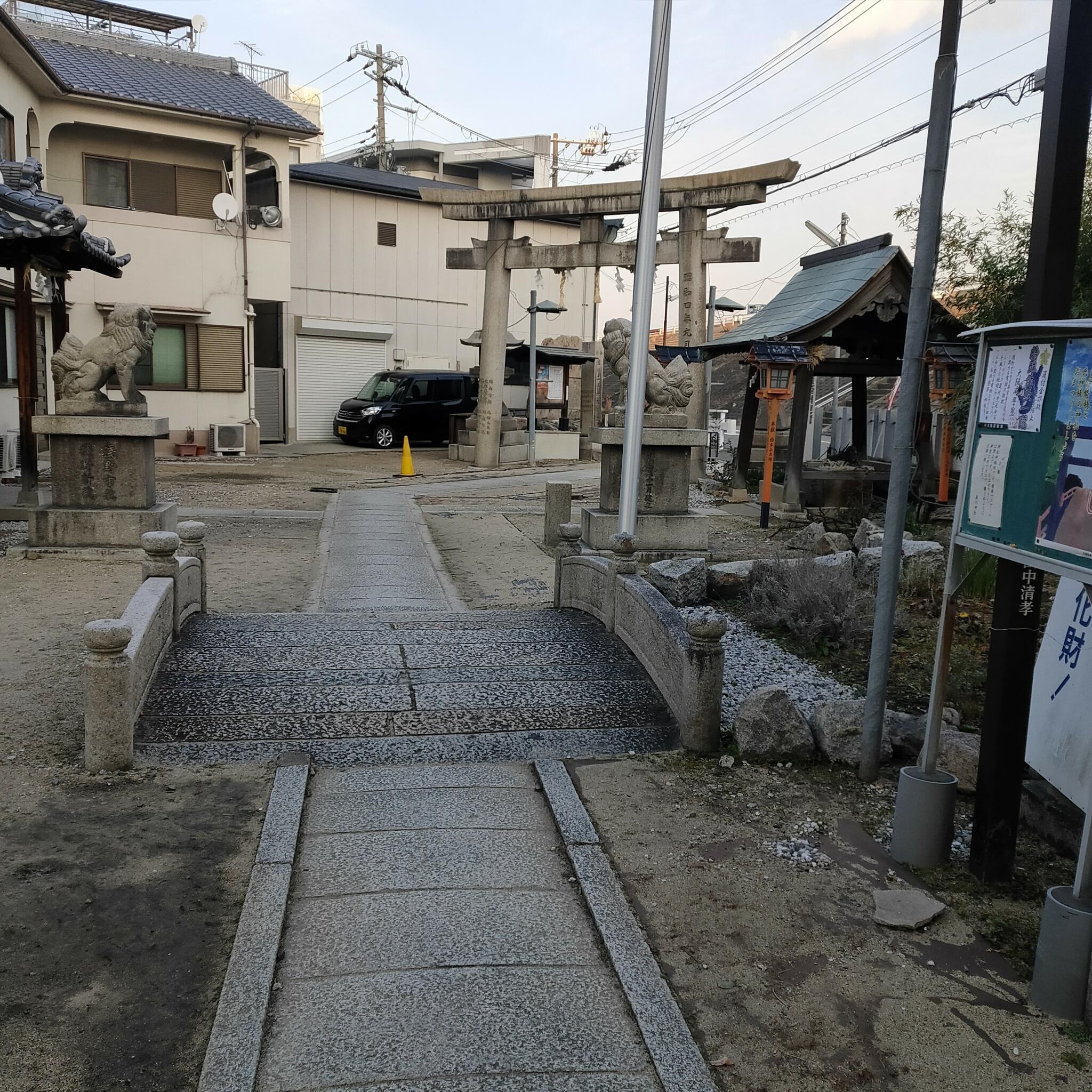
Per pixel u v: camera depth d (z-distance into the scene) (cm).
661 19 838
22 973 312
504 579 986
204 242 2188
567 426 2445
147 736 501
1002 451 358
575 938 341
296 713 538
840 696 611
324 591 892
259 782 459
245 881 372
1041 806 434
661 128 856
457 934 340
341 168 2792
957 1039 295
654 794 462
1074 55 344
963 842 427
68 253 1089
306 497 1530
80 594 822
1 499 1273
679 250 1808
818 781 484
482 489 1711
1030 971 331
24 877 368
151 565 630
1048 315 352
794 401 1413
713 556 1106
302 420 2666
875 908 366
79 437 979
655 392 1084
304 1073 270
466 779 473
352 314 2717
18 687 579
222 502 1445
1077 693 414
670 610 597
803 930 352
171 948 328
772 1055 286
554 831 423
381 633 696
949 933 352
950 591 391
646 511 1088
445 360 2898
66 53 2172
